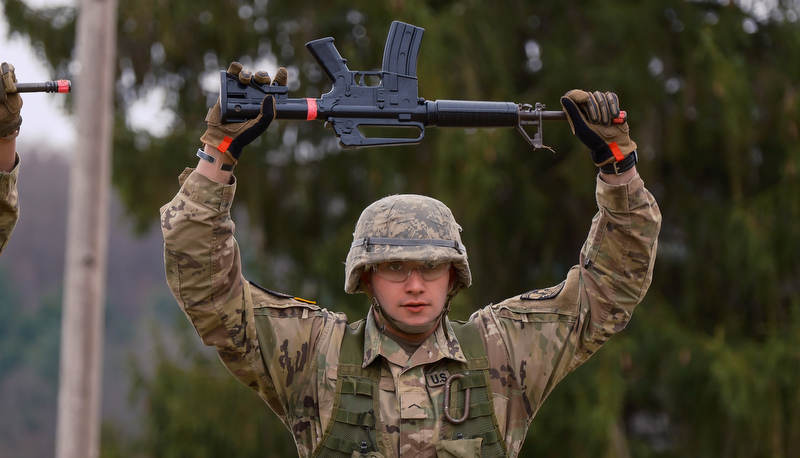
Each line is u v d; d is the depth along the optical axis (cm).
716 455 2136
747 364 2012
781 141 2106
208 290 531
